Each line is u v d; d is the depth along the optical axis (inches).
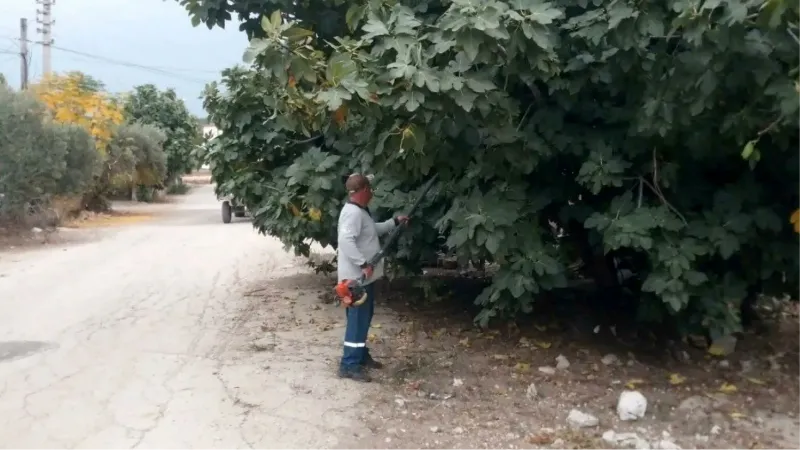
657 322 315.9
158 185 1558.8
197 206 1488.7
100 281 472.4
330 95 201.8
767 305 380.8
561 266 262.5
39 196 777.6
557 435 216.7
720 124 220.8
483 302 268.2
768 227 244.7
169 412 229.1
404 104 201.6
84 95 1108.5
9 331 332.8
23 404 235.6
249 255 600.4
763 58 192.9
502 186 254.8
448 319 351.6
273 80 243.3
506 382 263.4
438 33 207.6
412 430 218.5
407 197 297.3
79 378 262.2
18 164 740.0
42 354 293.1
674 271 233.8
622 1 205.8
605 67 242.7
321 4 307.3
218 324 346.0
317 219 346.6
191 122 1801.2
